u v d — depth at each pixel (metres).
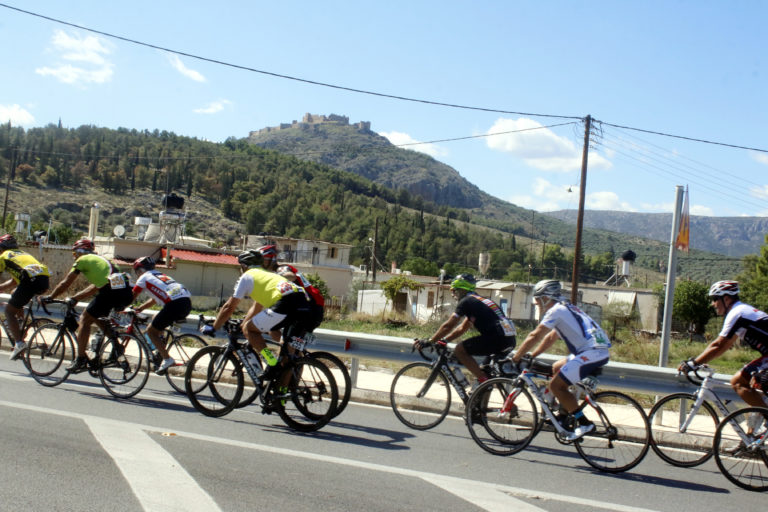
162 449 5.99
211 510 4.54
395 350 9.27
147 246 44.56
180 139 164.38
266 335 7.51
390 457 6.30
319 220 116.25
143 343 8.26
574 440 6.45
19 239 39.09
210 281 44.25
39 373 8.91
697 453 7.06
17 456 5.52
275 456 6.00
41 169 122.88
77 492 4.75
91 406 7.68
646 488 5.92
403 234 110.56
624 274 63.47
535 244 130.62
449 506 4.95
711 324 45.81
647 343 27.97
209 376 7.71
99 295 8.38
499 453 6.82
